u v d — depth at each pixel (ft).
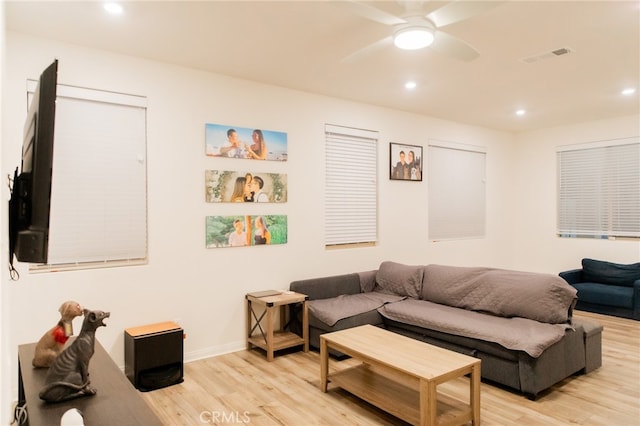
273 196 13.96
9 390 4.15
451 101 16.25
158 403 9.37
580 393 9.78
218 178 12.70
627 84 14.05
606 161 19.49
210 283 12.56
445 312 12.10
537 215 22.02
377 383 9.64
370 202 16.96
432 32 8.11
